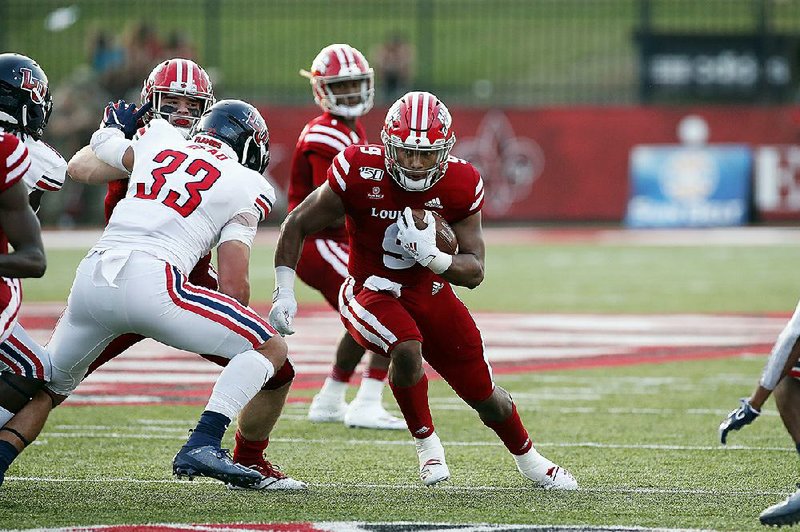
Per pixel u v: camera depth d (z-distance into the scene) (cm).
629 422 2338
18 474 1858
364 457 2041
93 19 10156
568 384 2762
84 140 6894
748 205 6919
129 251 1619
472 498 1714
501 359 3112
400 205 1747
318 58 2548
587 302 4291
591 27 10044
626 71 9131
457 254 1755
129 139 1820
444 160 1716
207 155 1708
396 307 1752
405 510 1627
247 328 1641
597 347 3303
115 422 2319
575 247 6194
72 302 1639
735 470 1920
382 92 7569
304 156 2514
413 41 9912
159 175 1681
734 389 2697
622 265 5438
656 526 1538
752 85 7162
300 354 3186
